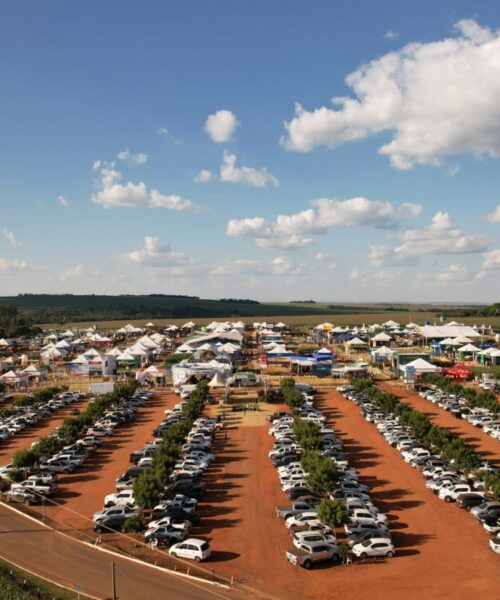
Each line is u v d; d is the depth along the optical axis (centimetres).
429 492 6188
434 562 4609
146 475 5628
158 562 4591
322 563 4612
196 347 17350
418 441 7844
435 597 4075
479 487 6144
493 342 19350
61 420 9919
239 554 4775
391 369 14775
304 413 9438
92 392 11988
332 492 5778
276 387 12262
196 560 4641
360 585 4256
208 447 7662
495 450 7706
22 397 10925
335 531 5175
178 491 5978
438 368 12825
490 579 4328
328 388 12462
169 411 10050
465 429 8881
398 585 4253
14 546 4859
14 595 3756
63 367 15950
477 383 12788
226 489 6334
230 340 18525
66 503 5953
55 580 4203
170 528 5031
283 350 15988
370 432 8756
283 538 5088
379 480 6581
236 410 10238
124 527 5169
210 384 11188
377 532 4878
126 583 4194
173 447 6738
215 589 4150
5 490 6331
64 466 6950
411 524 5362
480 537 5072
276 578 4366
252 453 7688
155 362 17212
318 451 6644
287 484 6231
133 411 10194
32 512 5709
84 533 5178
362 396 10931
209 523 5425
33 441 8512
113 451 7894
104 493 6241
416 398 11438
